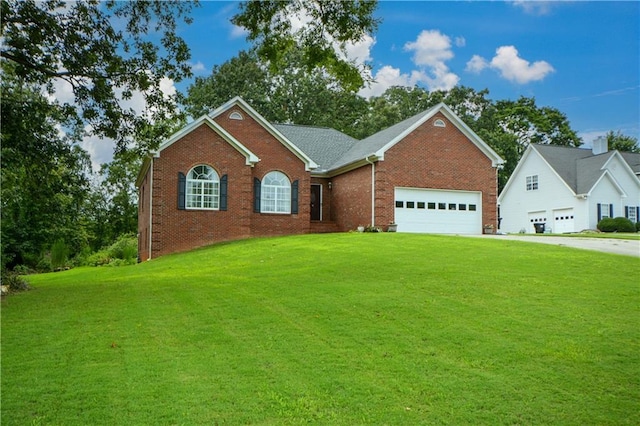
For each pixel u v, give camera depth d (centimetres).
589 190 3681
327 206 3098
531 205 4169
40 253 3388
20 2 1353
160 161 2419
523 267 1307
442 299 1015
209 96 4888
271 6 1311
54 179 1697
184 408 570
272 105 5062
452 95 5703
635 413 562
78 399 592
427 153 2695
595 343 757
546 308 936
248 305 1022
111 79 1531
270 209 2686
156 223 2398
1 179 1730
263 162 2691
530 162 4200
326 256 1645
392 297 1041
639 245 1872
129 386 627
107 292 1260
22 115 1455
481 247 1698
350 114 5506
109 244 4791
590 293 1036
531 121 6088
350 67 1345
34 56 1433
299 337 809
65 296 1218
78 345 782
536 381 638
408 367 682
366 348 754
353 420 547
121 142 1630
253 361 709
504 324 849
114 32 1489
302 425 536
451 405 579
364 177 2719
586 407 575
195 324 895
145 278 1538
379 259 1502
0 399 590
